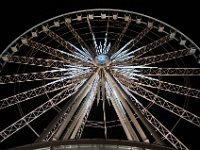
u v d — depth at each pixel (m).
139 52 38.16
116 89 33.69
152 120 35.72
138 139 30.33
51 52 38.12
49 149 24.58
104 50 37.09
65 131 31.56
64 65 37.22
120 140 24.62
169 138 35.25
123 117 33.00
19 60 38.59
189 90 37.31
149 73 37.59
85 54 36.91
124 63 36.72
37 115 35.53
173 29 39.88
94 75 35.78
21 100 36.56
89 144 24.58
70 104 29.78
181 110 36.31
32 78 37.75
